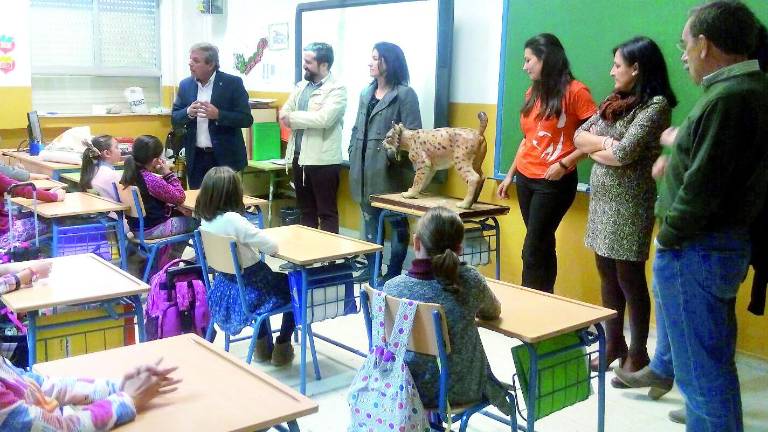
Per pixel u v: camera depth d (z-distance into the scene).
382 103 4.40
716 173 2.04
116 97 7.08
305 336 3.06
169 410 1.55
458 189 4.54
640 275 3.15
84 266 2.65
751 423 2.91
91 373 1.75
